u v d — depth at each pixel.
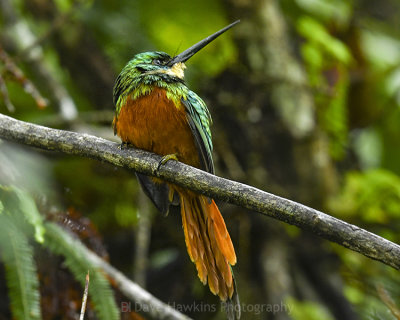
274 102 10.35
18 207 6.57
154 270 10.30
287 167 10.37
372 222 10.37
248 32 10.45
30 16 11.61
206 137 7.03
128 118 6.60
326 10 11.78
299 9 11.85
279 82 10.38
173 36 11.33
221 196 5.14
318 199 10.39
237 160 10.46
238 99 10.36
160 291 10.21
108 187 10.50
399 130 11.62
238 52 10.54
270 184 10.35
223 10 11.06
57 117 10.22
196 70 10.76
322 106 10.95
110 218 10.49
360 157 11.69
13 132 5.74
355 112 11.52
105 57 11.12
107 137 9.98
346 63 10.97
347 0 12.14
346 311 9.74
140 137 6.61
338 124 11.08
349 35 11.86
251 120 10.31
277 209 4.85
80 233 7.73
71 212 7.85
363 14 12.54
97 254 7.80
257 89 10.39
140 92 6.62
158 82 6.70
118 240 10.35
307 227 4.77
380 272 9.77
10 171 7.22
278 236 10.20
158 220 10.46
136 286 7.53
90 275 6.80
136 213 10.53
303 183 10.36
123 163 5.74
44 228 6.74
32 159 8.38
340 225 4.68
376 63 11.82
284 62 10.45
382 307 8.84
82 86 11.02
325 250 10.17
